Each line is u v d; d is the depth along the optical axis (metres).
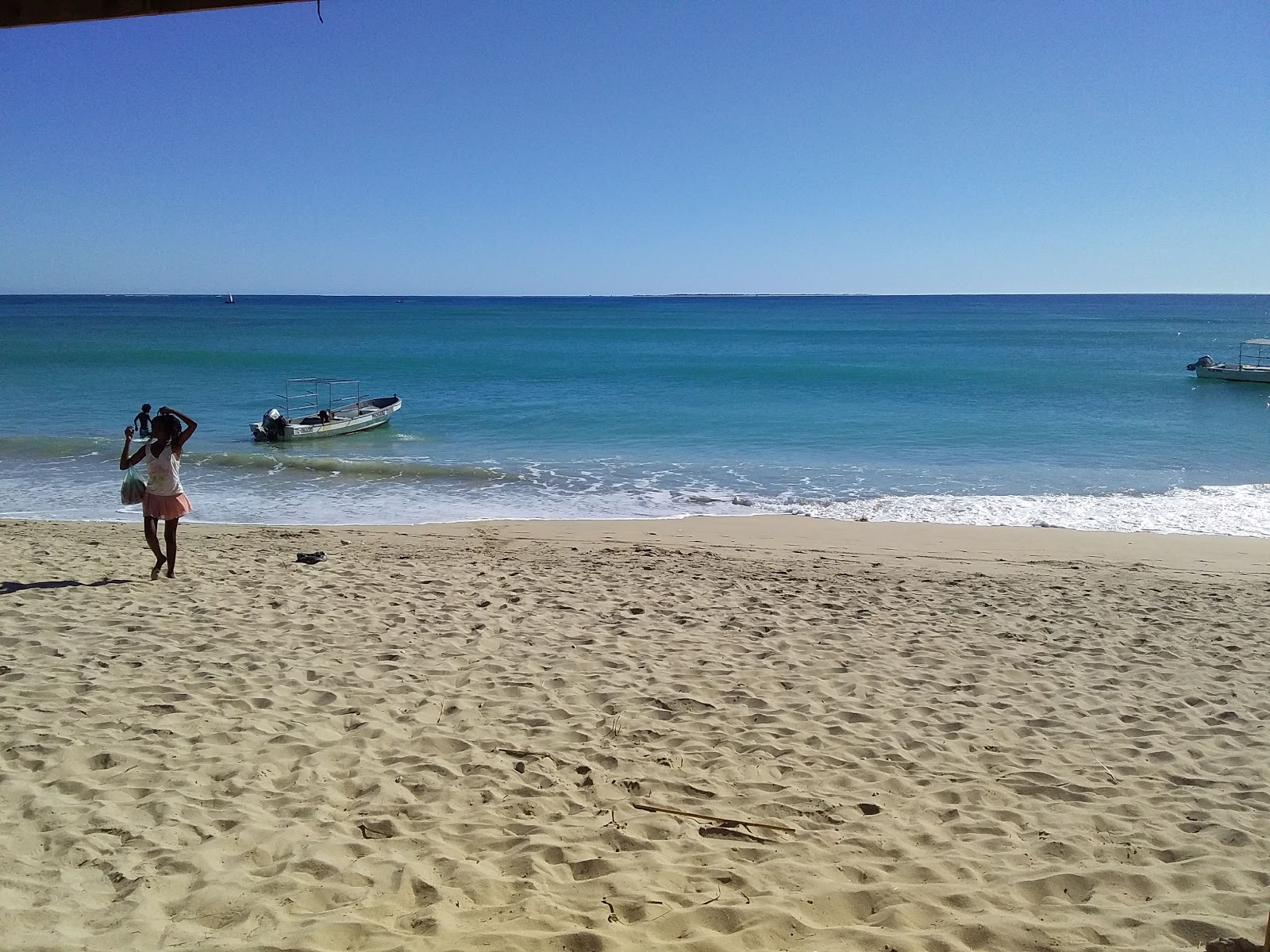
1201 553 12.67
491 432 24.56
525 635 7.89
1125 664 7.47
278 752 5.30
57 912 3.52
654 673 6.98
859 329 97.56
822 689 6.73
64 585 9.18
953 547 12.92
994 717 6.24
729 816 4.67
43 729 5.50
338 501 16.25
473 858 4.12
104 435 22.89
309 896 3.73
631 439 23.62
